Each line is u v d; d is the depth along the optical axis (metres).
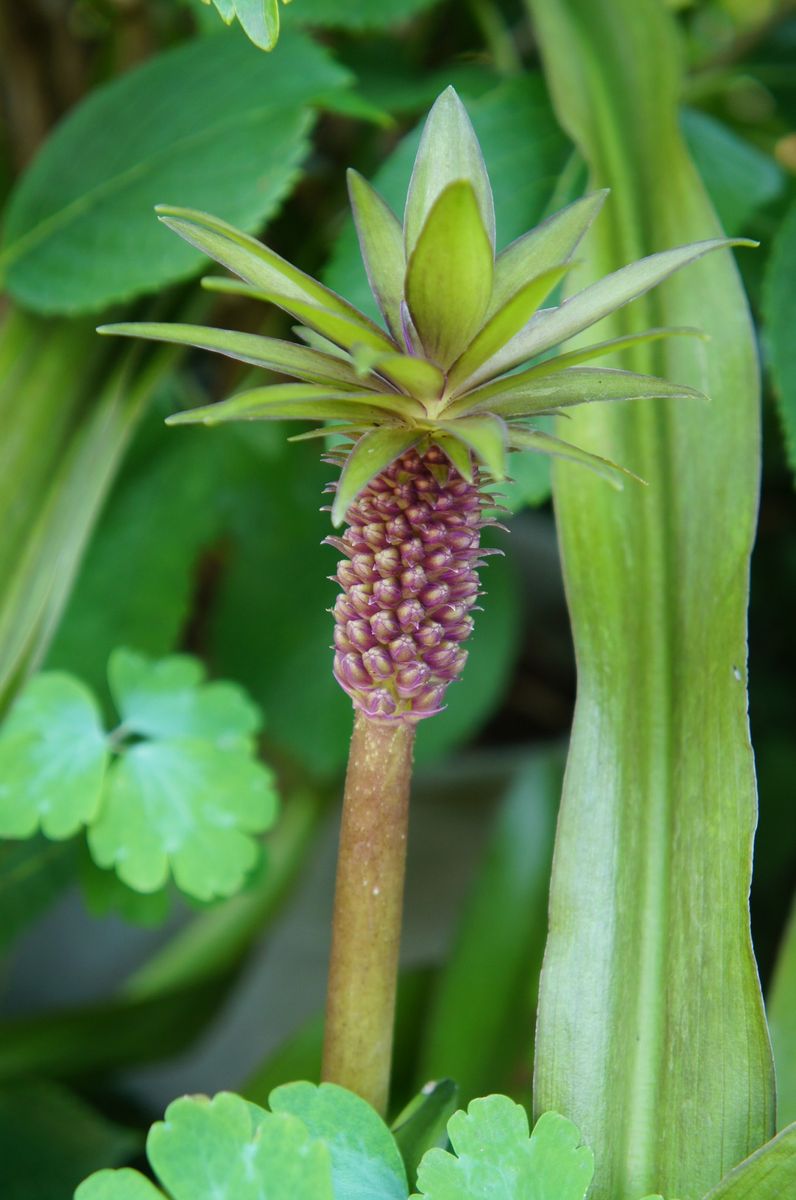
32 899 1.12
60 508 1.08
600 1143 0.89
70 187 1.09
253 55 1.09
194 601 1.47
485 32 1.19
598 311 0.84
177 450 1.21
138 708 1.04
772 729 1.34
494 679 1.24
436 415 0.83
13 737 1.01
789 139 1.19
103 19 1.31
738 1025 0.89
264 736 1.26
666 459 0.97
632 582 0.95
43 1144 1.08
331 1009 0.89
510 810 1.21
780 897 1.19
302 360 0.83
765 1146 0.86
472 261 0.81
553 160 1.08
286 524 1.24
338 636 0.86
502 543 1.30
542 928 1.17
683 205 1.02
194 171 1.07
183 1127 0.85
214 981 1.22
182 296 1.13
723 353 0.98
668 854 0.92
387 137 1.23
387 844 0.87
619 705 0.94
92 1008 1.18
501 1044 1.12
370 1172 0.87
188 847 1.00
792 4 1.24
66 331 1.11
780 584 1.41
